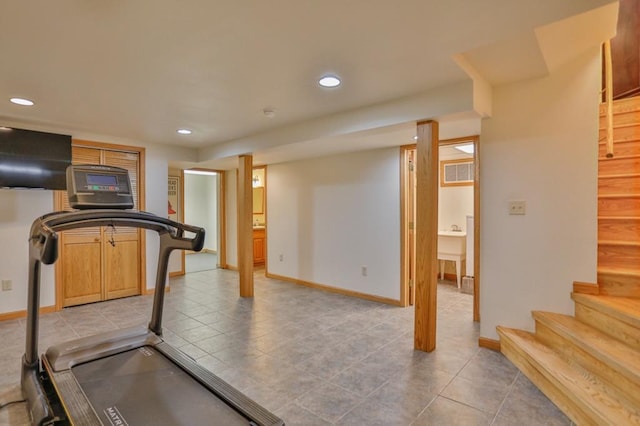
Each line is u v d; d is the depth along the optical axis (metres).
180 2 1.54
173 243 2.31
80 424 1.52
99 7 1.57
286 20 1.69
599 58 2.46
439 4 1.56
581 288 2.54
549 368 2.17
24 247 3.81
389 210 4.40
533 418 1.98
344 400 2.18
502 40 2.01
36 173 3.73
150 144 4.72
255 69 2.27
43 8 1.57
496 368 2.59
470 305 4.30
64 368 2.01
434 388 2.32
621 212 2.70
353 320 3.73
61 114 3.31
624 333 2.10
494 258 2.87
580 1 1.55
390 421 1.97
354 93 2.72
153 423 1.54
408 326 3.54
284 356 2.82
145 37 1.86
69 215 1.86
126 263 4.63
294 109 3.14
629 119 2.89
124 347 2.26
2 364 2.69
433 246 2.85
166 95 2.76
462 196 5.66
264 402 2.16
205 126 3.80
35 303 2.07
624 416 1.69
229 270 6.72
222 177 6.88
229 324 3.60
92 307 4.19
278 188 5.90
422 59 2.14
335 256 5.02
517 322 2.80
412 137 3.72
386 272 4.44
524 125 2.71
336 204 5.00
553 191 2.63
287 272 5.76
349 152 4.73
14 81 2.47
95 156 4.30
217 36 1.85
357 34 1.84
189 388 1.83
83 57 2.09
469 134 3.64
